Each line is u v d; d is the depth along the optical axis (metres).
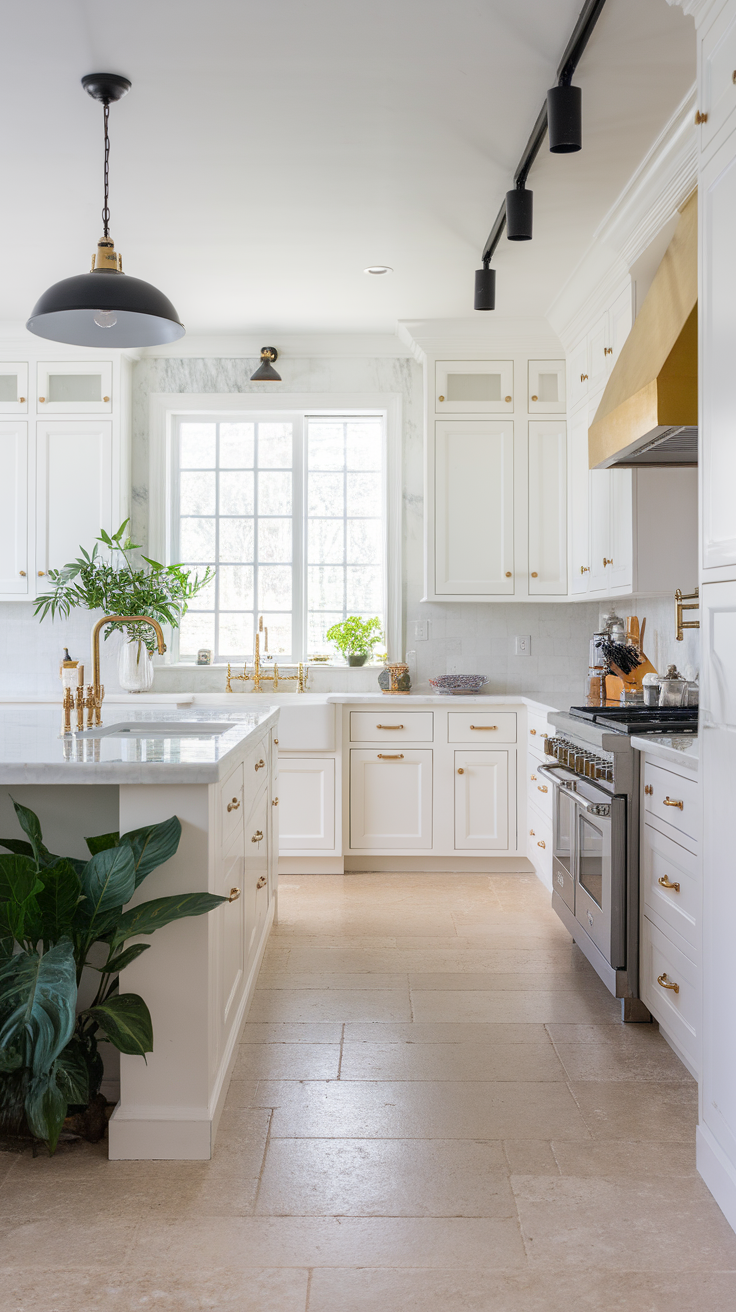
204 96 2.81
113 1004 2.04
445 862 4.93
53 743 2.51
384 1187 2.01
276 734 4.10
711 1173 2.00
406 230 3.80
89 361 5.09
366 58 2.63
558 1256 1.78
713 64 2.01
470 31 2.52
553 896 3.86
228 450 5.54
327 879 4.77
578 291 4.36
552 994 3.16
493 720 4.84
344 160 3.21
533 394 5.01
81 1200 1.96
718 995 1.99
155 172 3.29
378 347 5.29
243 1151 2.16
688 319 2.78
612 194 3.44
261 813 3.40
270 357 5.19
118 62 2.64
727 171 1.94
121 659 5.11
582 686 5.34
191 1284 1.70
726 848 1.95
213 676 5.41
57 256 4.08
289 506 5.57
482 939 3.77
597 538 4.31
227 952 2.49
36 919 2.01
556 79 2.73
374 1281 1.71
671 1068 2.61
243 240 3.91
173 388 5.36
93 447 5.11
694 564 3.72
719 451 2.00
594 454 3.44
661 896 2.67
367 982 3.27
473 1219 1.90
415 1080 2.52
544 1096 2.44
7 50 2.58
